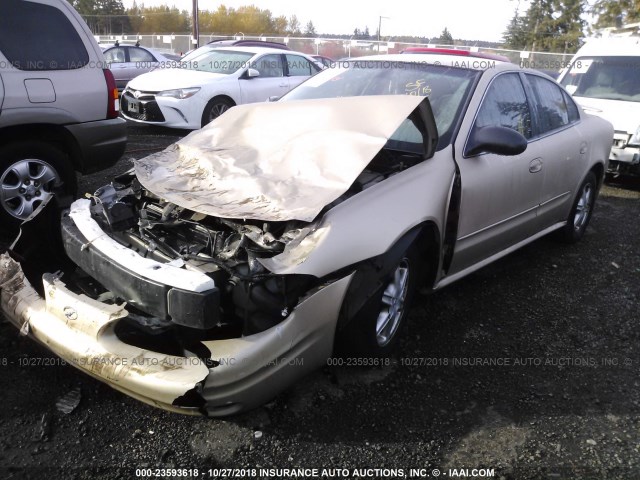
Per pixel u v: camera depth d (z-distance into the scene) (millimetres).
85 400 2797
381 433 2725
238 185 2900
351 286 2699
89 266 2730
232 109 3725
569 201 5047
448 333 3682
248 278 2430
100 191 3281
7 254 3062
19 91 4426
